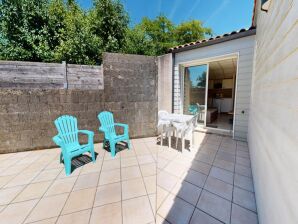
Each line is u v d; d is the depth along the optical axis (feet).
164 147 11.19
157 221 4.99
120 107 12.44
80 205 5.69
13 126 10.05
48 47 15.65
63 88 10.92
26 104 10.12
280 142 3.01
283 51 3.11
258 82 7.06
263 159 4.73
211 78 25.00
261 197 4.68
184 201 5.82
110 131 10.73
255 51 9.75
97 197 6.10
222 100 24.59
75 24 16.28
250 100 10.98
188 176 7.43
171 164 8.64
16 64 9.82
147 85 13.12
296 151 2.17
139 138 13.37
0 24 14.85
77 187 6.73
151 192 6.36
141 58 12.60
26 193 6.37
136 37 24.67
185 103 16.15
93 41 16.83
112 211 5.41
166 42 40.27
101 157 9.61
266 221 3.85
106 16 19.86
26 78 10.11
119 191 6.45
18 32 15.23
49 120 10.74
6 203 5.83
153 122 13.76
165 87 14.30
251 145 8.68
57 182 7.09
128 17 22.63
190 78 15.53
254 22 11.48
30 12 15.15
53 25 16.60
